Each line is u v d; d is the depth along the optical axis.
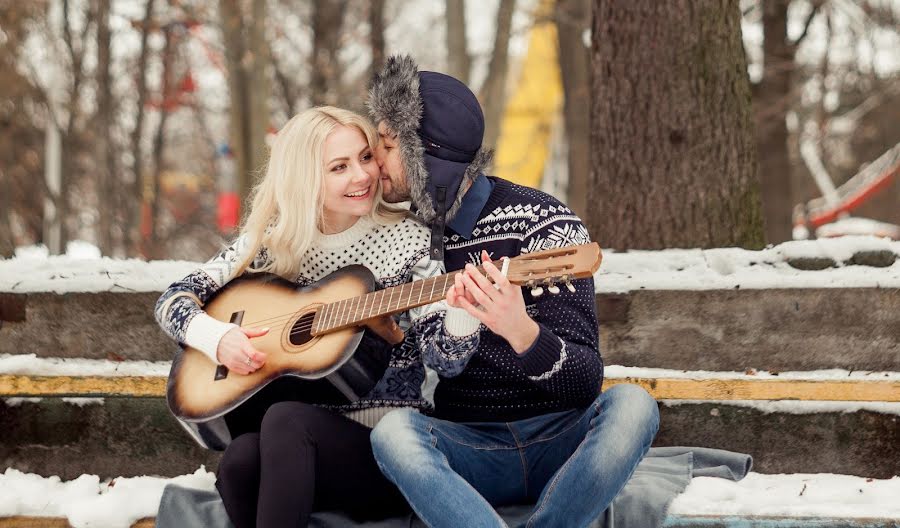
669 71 4.75
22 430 3.65
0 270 3.98
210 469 3.64
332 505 2.86
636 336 3.80
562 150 18.36
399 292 2.79
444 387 2.96
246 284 3.11
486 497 2.85
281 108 16.70
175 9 14.09
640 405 2.68
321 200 2.94
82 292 3.90
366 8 16.06
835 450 3.56
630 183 4.79
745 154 4.81
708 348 3.77
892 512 2.92
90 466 3.65
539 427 2.82
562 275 2.51
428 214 2.91
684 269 3.92
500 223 2.92
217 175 19.03
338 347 2.84
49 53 15.04
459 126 2.88
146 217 19.02
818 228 17.81
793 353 3.74
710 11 4.76
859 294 3.71
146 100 16.33
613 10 4.86
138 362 3.89
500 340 2.88
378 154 2.97
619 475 2.60
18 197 17.00
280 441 2.68
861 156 19.73
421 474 2.59
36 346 3.92
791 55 11.22
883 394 3.28
